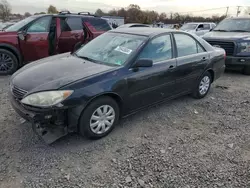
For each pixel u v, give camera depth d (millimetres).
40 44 6844
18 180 2561
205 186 2568
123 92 3459
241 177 2723
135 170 2781
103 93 3199
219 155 3123
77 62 3758
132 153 3098
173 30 4441
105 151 3125
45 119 2914
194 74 4707
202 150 3223
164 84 4102
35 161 2863
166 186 2555
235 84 6484
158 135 3566
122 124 3859
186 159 3014
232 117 4289
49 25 7020
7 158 2891
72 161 2898
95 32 7758
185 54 4500
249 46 7082
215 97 5324
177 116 4254
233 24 8656
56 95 2900
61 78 3137
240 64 7176
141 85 3699
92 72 3303
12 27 7051
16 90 3164
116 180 2619
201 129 3809
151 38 3926
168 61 4105
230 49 7223
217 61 5250
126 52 3734
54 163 2846
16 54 6594
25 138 3320
